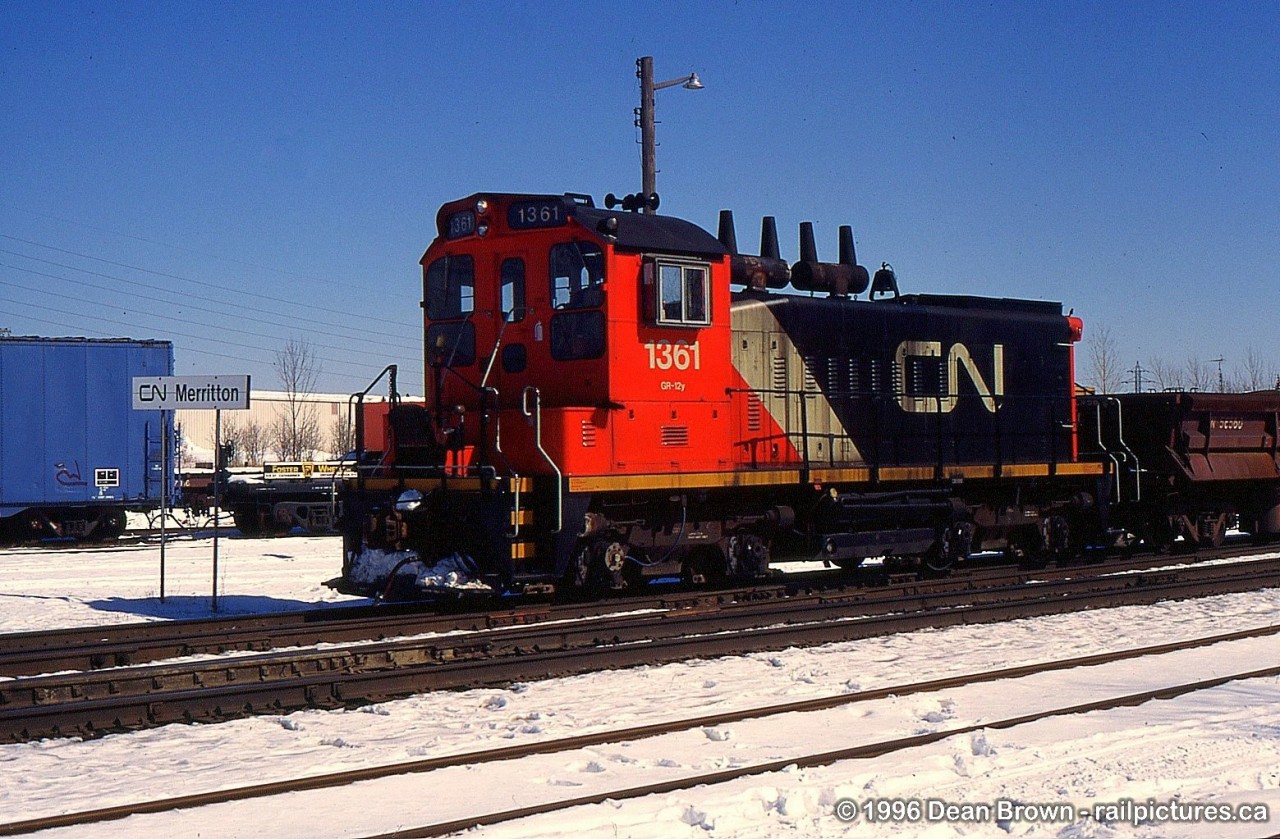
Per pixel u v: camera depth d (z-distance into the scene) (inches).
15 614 652.7
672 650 466.3
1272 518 935.0
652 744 335.6
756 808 280.5
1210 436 869.8
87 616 643.5
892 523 687.1
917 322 705.0
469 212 598.5
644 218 581.6
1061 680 423.8
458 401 605.6
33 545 1151.0
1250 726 354.3
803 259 693.9
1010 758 320.2
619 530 570.6
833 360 660.7
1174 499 872.3
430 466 554.9
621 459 555.8
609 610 580.1
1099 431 823.1
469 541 540.7
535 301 577.6
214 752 332.8
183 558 999.6
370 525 550.6
